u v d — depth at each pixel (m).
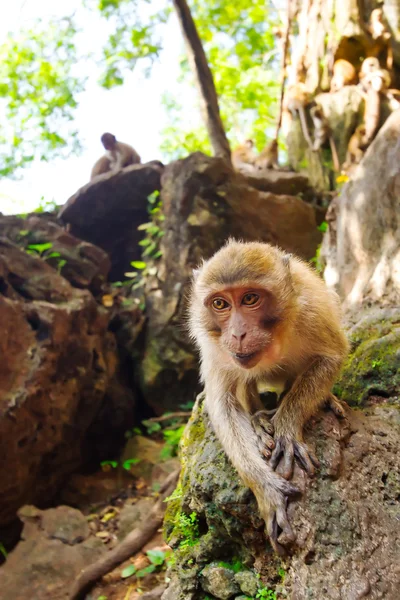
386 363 0.48
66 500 0.94
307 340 0.42
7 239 1.00
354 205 0.64
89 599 0.66
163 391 1.11
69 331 0.93
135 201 1.21
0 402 0.83
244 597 0.38
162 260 1.14
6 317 0.87
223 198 1.13
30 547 0.76
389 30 1.36
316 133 1.42
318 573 0.32
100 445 1.04
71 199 1.21
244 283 0.38
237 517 0.38
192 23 1.37
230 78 2.08
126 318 1.12
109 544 0.78
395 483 0.37
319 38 1.48
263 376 0.45
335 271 0.67
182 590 0.42
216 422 0.41
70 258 1.07
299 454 0.36
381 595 0.31
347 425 0.40
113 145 1.49
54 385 0.91
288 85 1.58
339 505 0.35
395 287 0.58
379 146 0.62
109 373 1.04
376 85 1.28
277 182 1.33
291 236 1.18
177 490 0.50
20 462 0.86
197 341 0.45
